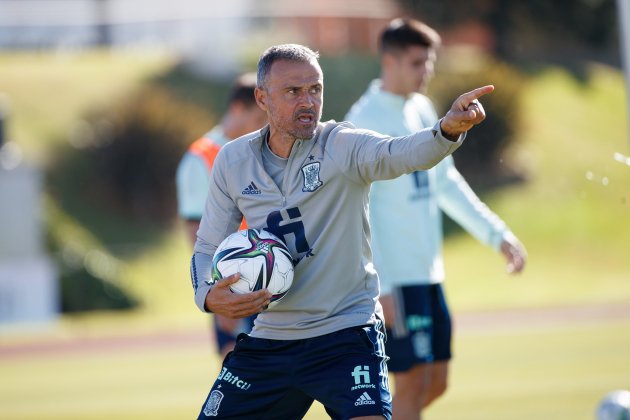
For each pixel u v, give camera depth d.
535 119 120.12
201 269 16.70
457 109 13.93
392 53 23.28
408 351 22.88
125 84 122.44
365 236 16.45
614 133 122.88
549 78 132.75
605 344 49.78
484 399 35.22
